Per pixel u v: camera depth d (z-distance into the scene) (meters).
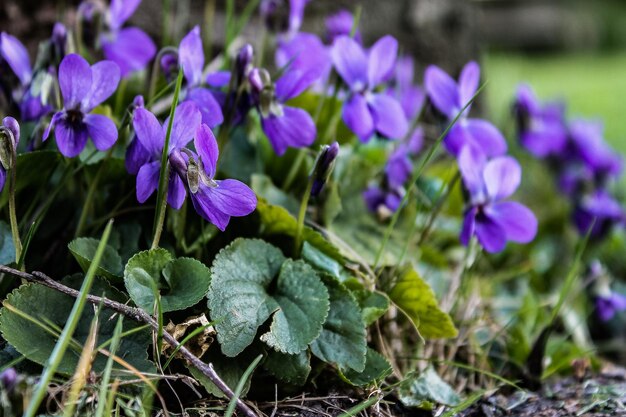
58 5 0.38
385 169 0.34
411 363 0.32
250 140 0.34
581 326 0.37
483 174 0.31
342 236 0.33
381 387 0.31
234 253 0.30
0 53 0.31
